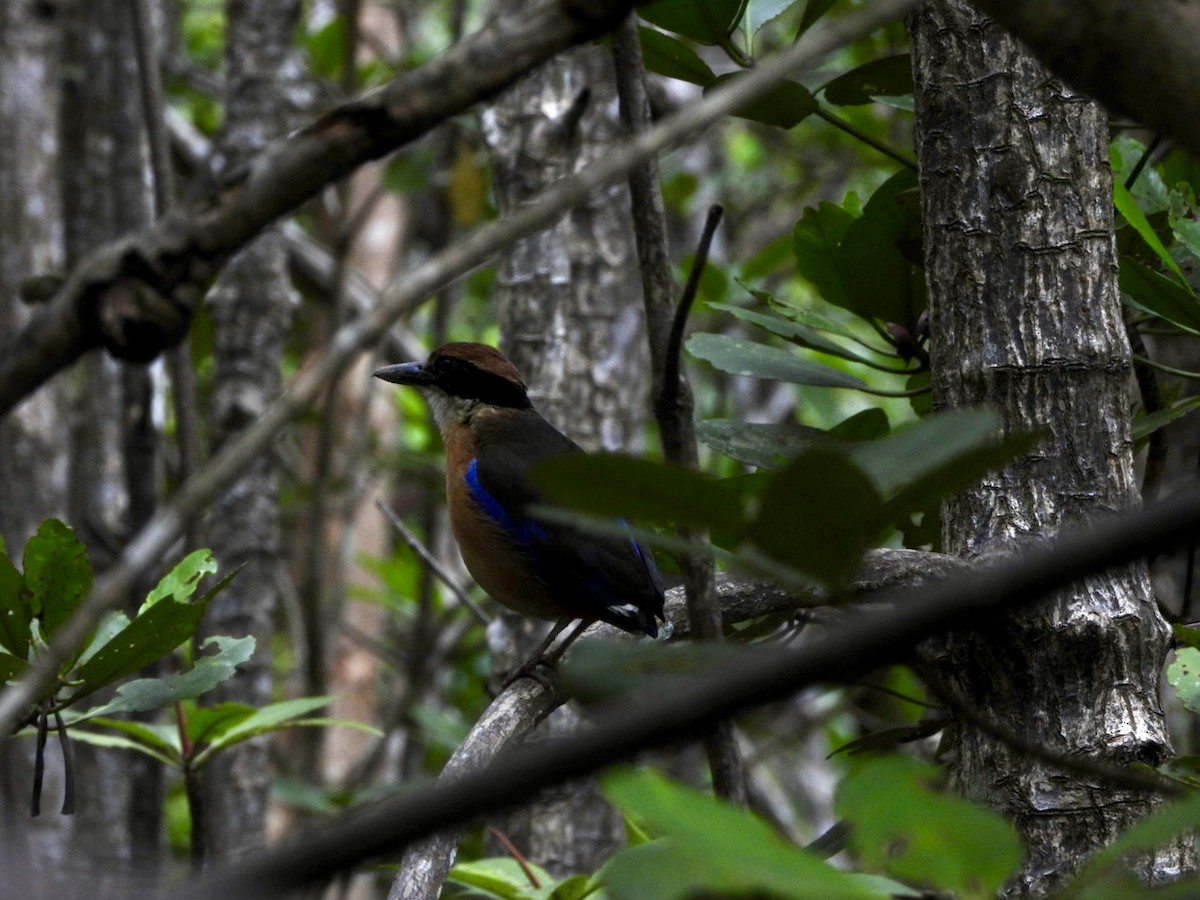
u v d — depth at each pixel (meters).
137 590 9.78
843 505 2.33
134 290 3.30
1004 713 5.55
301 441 19.61
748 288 7.59
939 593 2.05
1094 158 5.88
